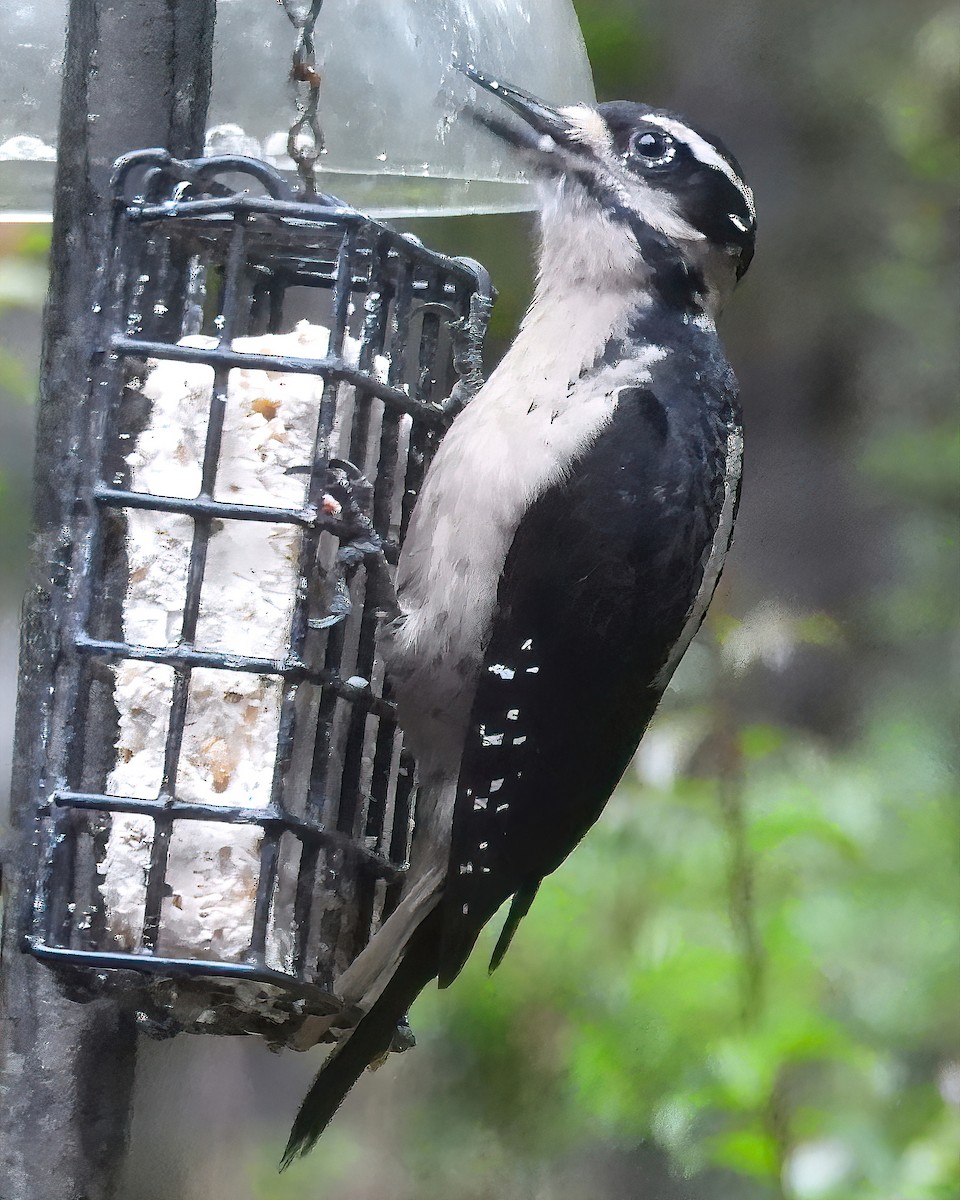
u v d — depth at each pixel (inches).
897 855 533.6
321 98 333.7
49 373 306.2
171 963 281.6
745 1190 473.4
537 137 346.0
